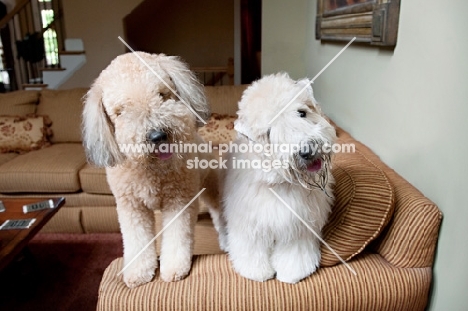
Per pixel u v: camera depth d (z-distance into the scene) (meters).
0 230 1.54
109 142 1.03
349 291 1.01
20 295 1.82
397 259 1.05
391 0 1.26
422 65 1.12
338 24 1.95
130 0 4.28
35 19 6.18
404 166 1.25
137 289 1.04
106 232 2.34
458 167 0.94
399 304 1.02
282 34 3.03
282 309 0.99
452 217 0.97
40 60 4.73
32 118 2.68
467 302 0.91
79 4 4.27
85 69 4.45
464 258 0.92
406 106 1.22
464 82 0.91
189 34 5.76
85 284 1.90
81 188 2.24
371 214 1.04
